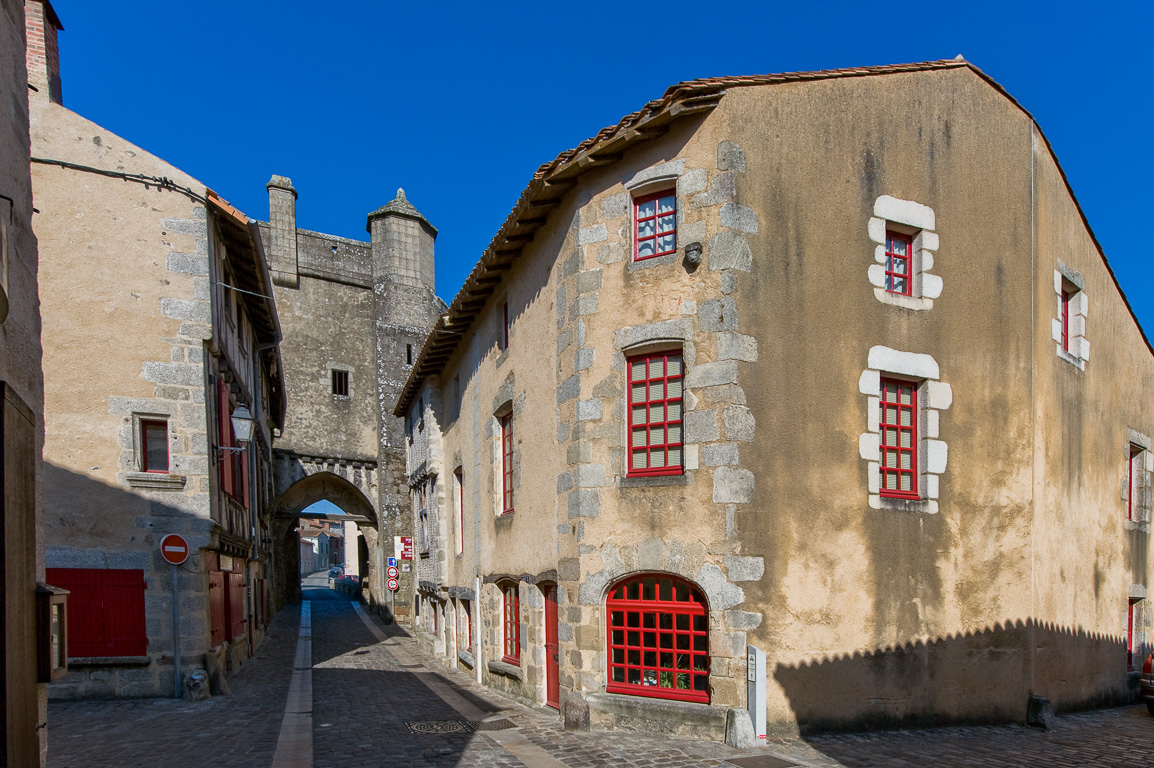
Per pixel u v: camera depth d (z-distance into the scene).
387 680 13.27
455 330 14.68
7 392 3.76
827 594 7.99
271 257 29.34
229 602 13.48
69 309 10.66
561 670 8.85
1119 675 11.20
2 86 4.21
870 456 8.41
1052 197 10.59
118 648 10.31
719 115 8.34
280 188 29.80
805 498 8.05
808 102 8.66
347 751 7.42
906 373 8.75
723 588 7.69
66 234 10.77
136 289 11.02
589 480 8.63
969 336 9.19
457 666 15.05
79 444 10.47
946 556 8.70
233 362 13.75
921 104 9.23
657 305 8.45
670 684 8.11
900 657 8.24
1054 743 7.82
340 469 29.84
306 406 29.48
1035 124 10.16
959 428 9.00
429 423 17.86
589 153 8.72
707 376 8.02
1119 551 11.66
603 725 8.16
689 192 8.34
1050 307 10.28
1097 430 11.36
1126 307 12.76
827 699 7.82
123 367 10.80
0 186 4.07
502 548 11.79
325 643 20.28
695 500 7.96
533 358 10.44
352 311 31.23
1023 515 9.12
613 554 8.38
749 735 7.28
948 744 7.57
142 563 10.55
